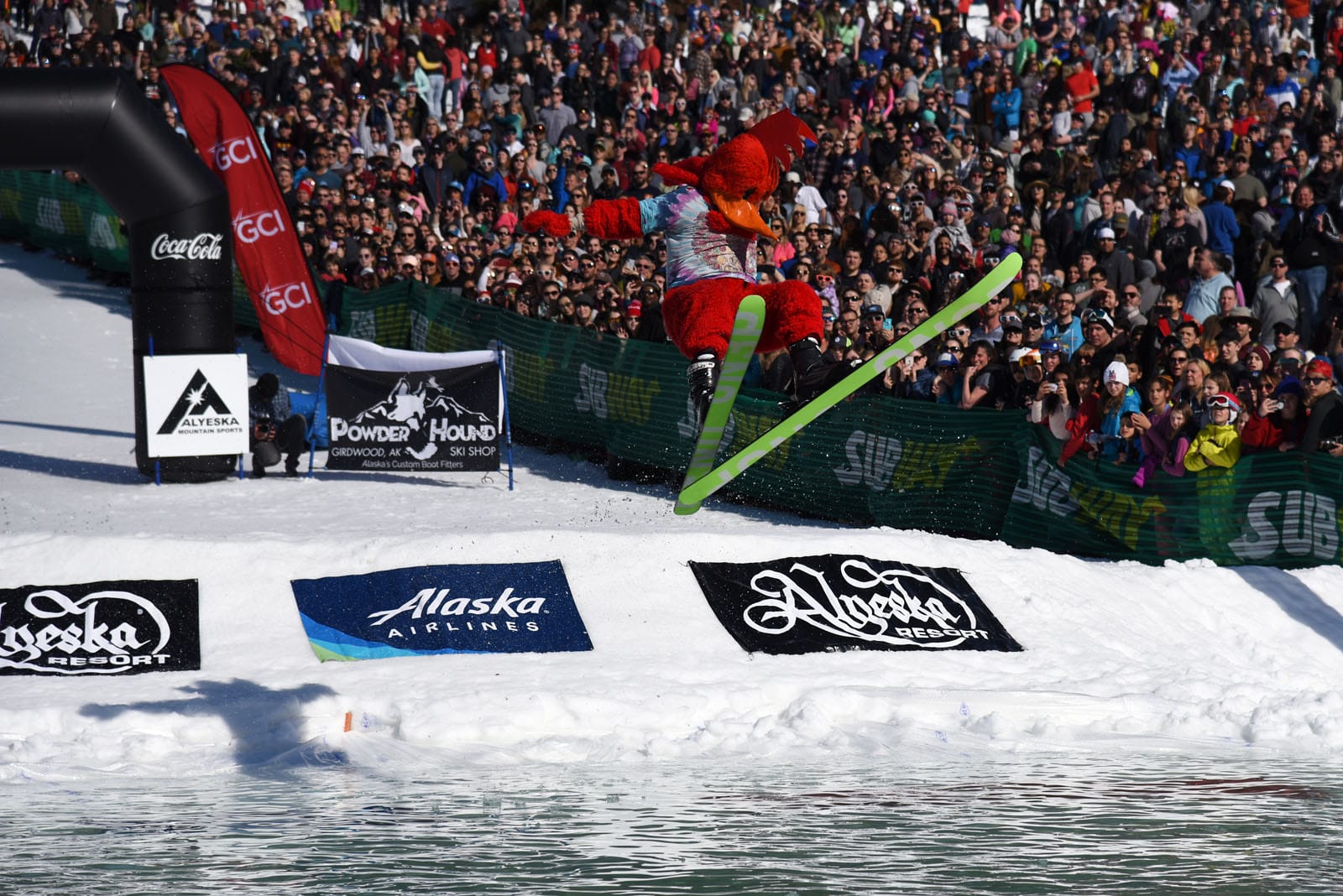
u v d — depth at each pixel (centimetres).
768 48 2669
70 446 1914
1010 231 1869
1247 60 2491
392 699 973
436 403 1705
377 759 898
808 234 1870
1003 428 1406
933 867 702
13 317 2566
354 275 2328
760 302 704
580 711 972
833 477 1538
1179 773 891
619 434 1752
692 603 1160
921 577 1227
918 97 2467
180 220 1688
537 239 2002
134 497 1630
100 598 1115
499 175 2384
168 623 1101
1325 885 677
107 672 1041
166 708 955
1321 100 2303
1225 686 1082
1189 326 1400
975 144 2303
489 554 1186
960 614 1196
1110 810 803
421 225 2306
